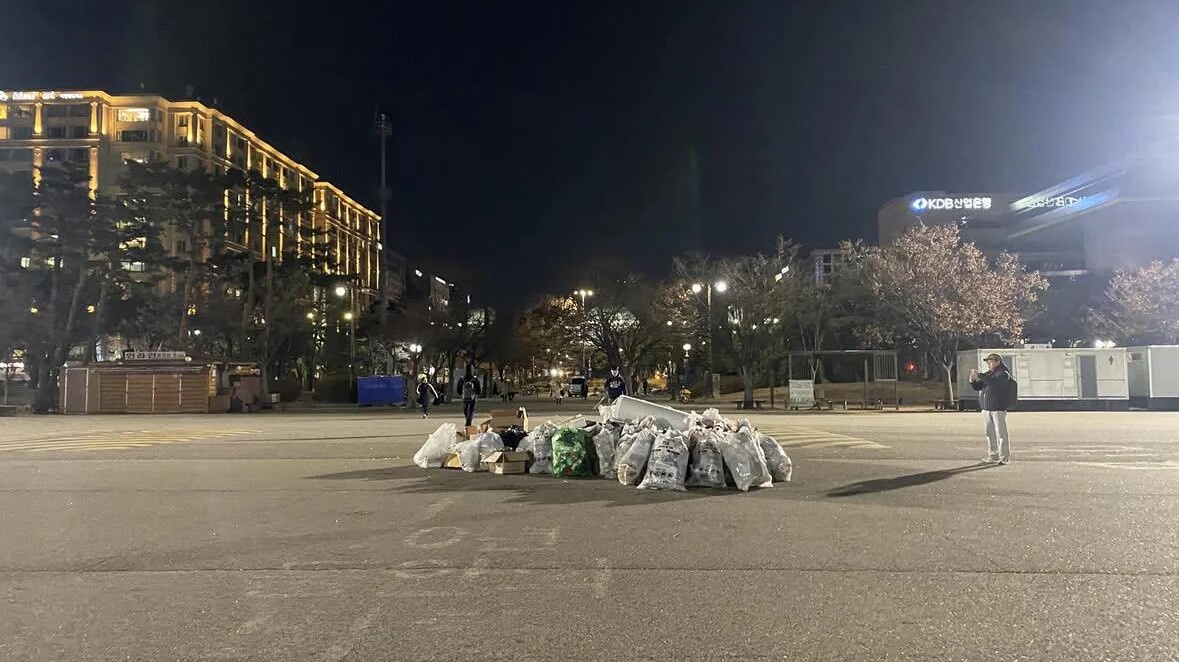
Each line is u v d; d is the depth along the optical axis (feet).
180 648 15.44
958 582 19.76
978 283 133.18
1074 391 115.85
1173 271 160.15
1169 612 17.30
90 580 20.42
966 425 81.20
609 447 39.11
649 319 160.15
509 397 213.46
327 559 22.54
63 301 168.55
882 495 33.24
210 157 348.38
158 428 86.74
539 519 28.32
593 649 15.24
